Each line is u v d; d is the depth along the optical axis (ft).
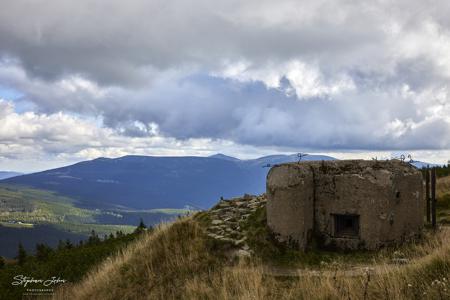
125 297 35.70
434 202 42.73
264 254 37.50
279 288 29.50
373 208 37.45
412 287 23.53
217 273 33.78
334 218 39.63
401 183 38.37
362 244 37.86
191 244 39.45
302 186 38.42
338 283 26.40
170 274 36.29
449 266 24.73
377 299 23.65
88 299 38.09
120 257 43.83
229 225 43.16
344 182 38.99
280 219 38.45
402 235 38.29
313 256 37.09
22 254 145.18
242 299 26.91
